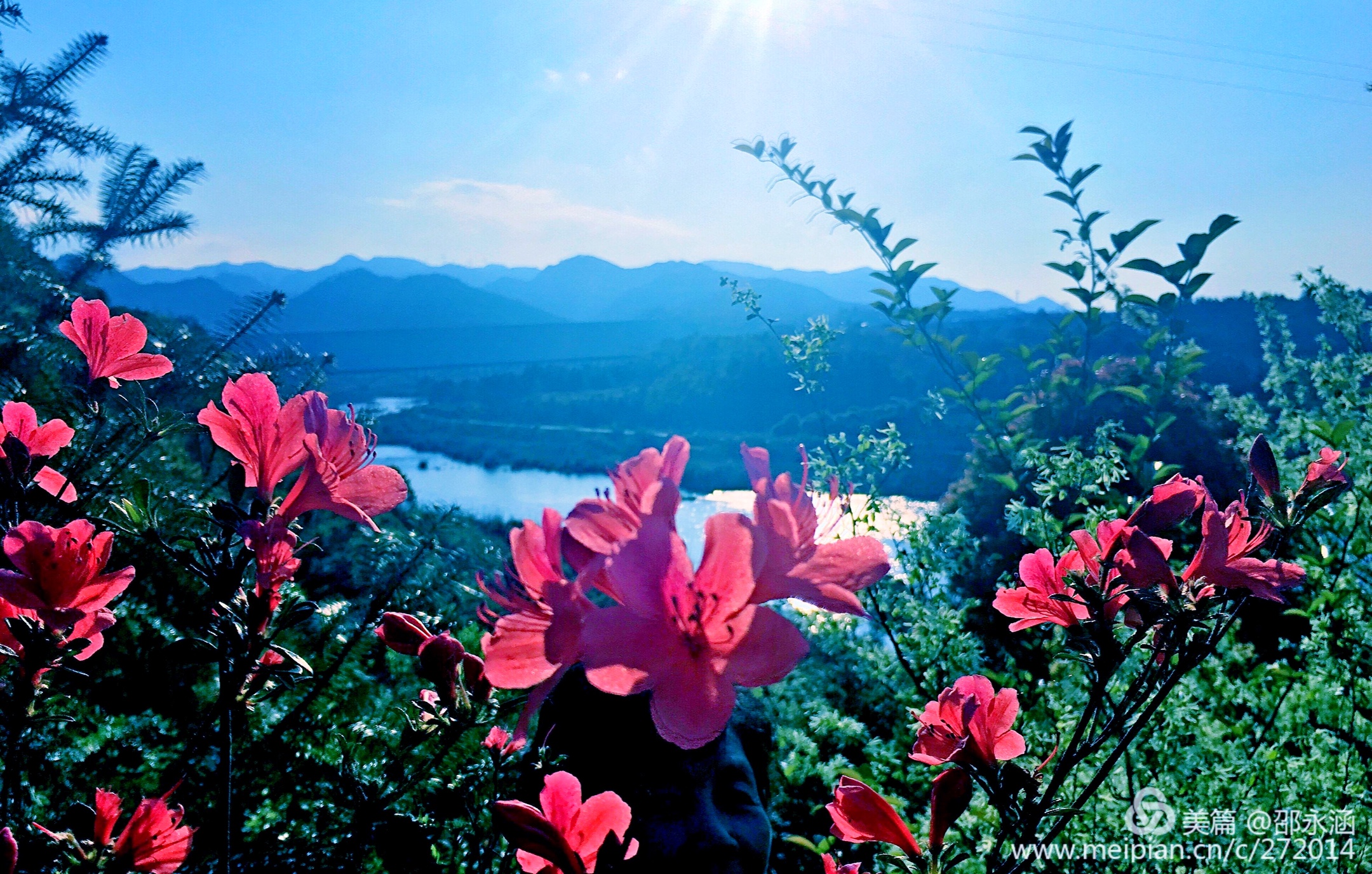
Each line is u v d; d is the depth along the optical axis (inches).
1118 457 117.3
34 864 46.1
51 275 125.0
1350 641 135.9
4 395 82.1
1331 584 138.3
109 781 76.4
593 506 25.5
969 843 104.3
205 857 67.7
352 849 49.5
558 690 55.7
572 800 35.3
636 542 21.7
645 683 20.9
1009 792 45.2
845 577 23.4
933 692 127.0
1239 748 134.5
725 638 21.5
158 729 81.2
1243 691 149.8
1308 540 138.6
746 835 50.8
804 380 146.6
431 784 54.5
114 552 91.0
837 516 27.8
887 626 130.3
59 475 52.0
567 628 22.6
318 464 38.8
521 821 33.8
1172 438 237.3
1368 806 116.5
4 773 40.3
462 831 52.3
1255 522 51.1
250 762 79.7
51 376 98.0
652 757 51.6
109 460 69.4
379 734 88.2
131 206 126.1
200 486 110.0
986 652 143.0
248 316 121.1
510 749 52.6
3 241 117.5
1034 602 50.9
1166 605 44.6
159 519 43.2
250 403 37.8
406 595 91.8
